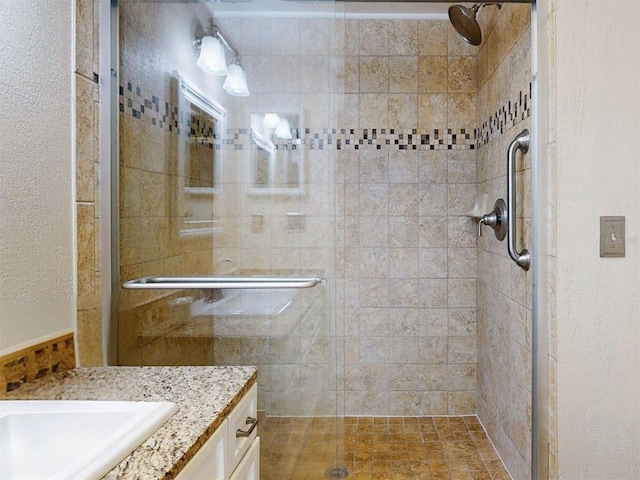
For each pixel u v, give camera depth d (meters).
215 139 1.89
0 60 1.06
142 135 1.66
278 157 1.89
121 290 1.54
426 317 2.55
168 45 1.76
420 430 2.38
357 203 2.55
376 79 2.55
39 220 1.18
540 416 1.41
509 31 1.89
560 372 1.31
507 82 1.92
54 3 1.25
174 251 1.82
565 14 1.29
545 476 1.38
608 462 1.31
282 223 1.90
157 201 1.73
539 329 1.41
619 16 1.28
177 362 1.79
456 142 2.54
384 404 2.55
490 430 2.25
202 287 1.85
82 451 0.81
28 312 1.12
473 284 2.54
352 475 1.93
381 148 2.55
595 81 1.29
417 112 2.54
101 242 1.45
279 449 1.87
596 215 1.30
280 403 1.90
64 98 1.29
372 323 2.56
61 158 1.28
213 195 1.89
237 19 1.86
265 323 1.90
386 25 2.54
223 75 1.87
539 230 1.41
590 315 1.31
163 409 0.83
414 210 2.55
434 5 2.44
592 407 1.31
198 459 0.75
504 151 1.97
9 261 1.07
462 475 1.93
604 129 1.29
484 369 2.37
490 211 2.21
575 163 1.30
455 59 2.53
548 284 1.35
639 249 1.30
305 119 1.89
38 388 1.02
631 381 1.30
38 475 0.80
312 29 1.86
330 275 1.91
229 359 1.90
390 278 2.55
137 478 0.62
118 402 0.89
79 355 1.31
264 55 1.87
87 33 1.39
